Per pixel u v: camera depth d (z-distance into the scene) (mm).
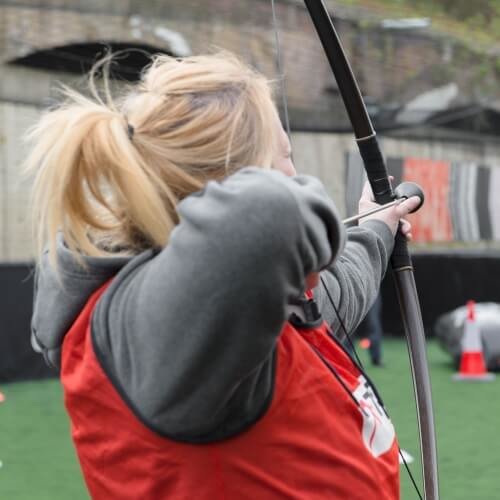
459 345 15922
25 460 9422
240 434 2312
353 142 19609
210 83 2418
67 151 2350
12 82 15555
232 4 18016
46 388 14344
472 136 22359
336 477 2377
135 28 16703
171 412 2254
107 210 2441
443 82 21938
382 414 2594
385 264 3223
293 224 2053
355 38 20922
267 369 2297
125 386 2332
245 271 2037
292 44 18938
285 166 2760
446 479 8656
